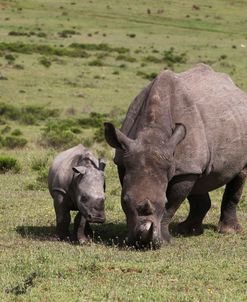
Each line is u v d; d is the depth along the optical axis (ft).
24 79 416.05
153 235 89.40
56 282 77.20
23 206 130.11
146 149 91.66
